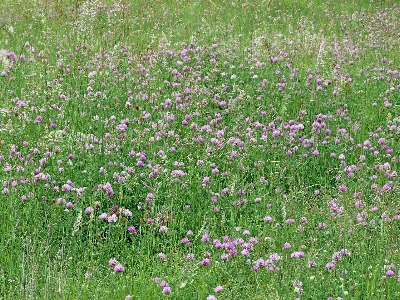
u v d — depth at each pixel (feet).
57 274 10.51
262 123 15.05
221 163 13.39
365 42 21.50
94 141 13.52
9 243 11.26
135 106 14.90
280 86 16.25
